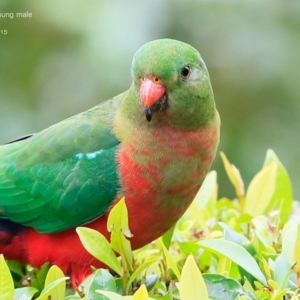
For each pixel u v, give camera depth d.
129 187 8.03
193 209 8.38
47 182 8.34
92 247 7.14
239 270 7.17
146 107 7.73
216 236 8.15
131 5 13.73
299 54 14.30
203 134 8.12
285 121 14.33
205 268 7.75
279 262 6.73
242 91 14.27
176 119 7.93
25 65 14.33
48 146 8.48
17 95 14.30
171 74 7.77
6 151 8.76
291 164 14.17
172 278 7.49
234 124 14.31
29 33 14.16
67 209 8.25
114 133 8.27
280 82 14.23
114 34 13.52
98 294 6.50
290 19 14.32
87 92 13.85
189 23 13.95
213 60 14.16
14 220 8.43
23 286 7.96
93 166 8.21
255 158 14.09
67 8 13.80
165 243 8.29
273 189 8.66
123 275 7.19
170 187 8.00
